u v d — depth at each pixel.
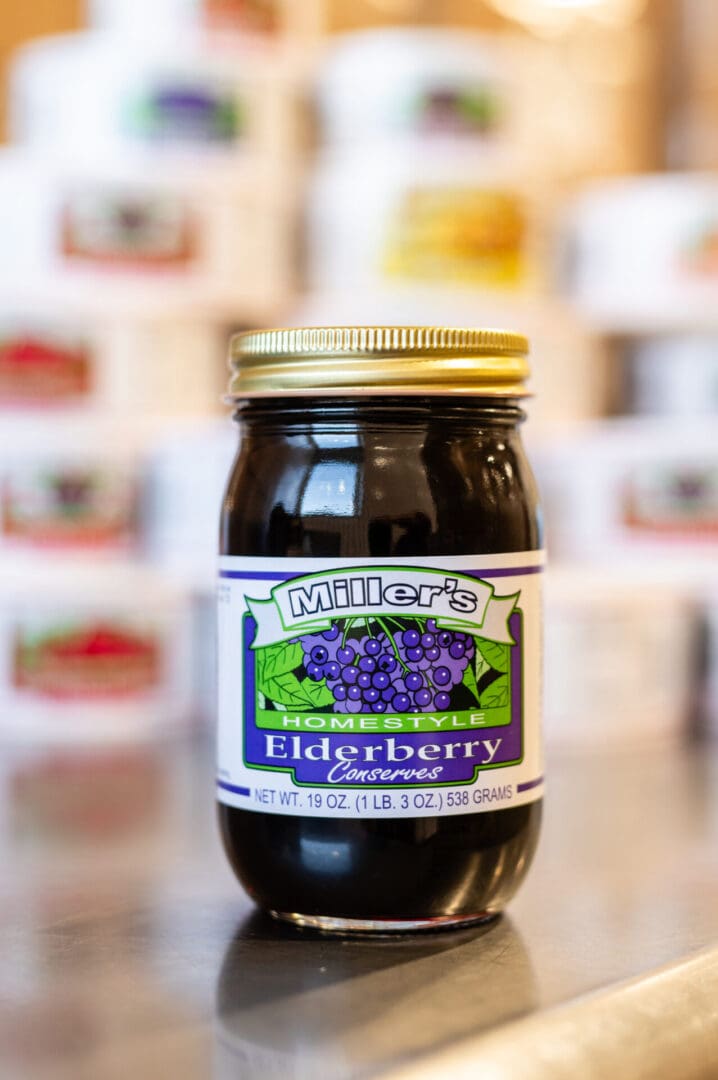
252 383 0.53
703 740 0.92
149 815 0.71
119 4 1.06
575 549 0.98
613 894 0.59
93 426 0.93
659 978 0.50
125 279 0.96
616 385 1.11
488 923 0.56
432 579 0.52
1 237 0.96
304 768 0.53
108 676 0.88
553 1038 0.47
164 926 0.55
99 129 0.99
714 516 0.94
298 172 1.04
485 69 1.02
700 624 0.95
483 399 0.53
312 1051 0.46
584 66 1.33
